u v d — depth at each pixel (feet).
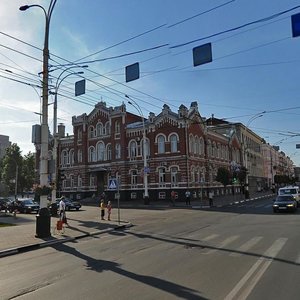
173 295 22.94
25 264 37.01
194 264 32.14
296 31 36.14
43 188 58.44
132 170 182.50
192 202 156.66
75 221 83.10
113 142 189.67
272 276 27.02
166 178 169.37
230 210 106.73
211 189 192.24
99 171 194.90
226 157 223.30
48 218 58.23
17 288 26.43
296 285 24.53
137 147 181.37
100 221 82.58
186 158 165.27
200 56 43.52
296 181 470.39
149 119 178.40
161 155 171.94
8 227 72.43
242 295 22.47
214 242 45.06
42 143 60.39
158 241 48.67
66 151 215.72
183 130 167.43
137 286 25.46
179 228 63.77
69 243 52.80
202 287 24.53
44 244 51.49
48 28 61.21
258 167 326.44
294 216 78.59
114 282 26.89
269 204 128.77
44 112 61.00
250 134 298.56
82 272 31.01
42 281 28.35
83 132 205.26
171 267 31.27
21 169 270.67
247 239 46.34
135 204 156.25
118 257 37.81
